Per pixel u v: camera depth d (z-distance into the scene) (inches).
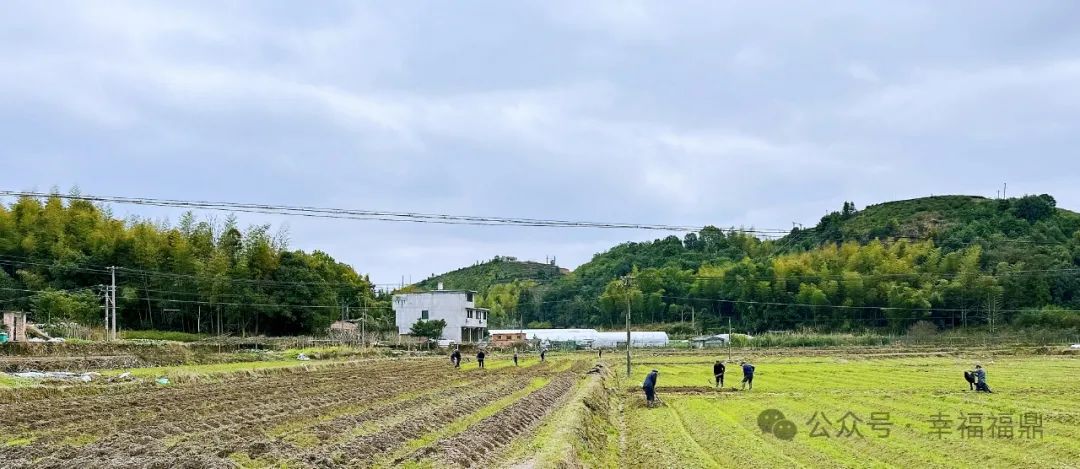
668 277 7062.0
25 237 3715.6
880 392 1868.8
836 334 5649.6
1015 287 5408.5
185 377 2000.5
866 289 5802.2
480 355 3083.2
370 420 1272.1
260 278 4431.6
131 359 2527.1
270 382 2071.9
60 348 2495.1
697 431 1280.8
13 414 1239.5
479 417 1373.0
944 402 1600.6
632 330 6752.0
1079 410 1405.0
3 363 1989.4
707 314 6732.3
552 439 1046.4
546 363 3695.9
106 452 909.2
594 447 1144.8
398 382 2143.2
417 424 1182.9
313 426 1167.6
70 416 1238.3
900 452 1014.4
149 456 887.1
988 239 6245.1
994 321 5506.9
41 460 852.6
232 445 970.1
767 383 2314.2
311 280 4571.9
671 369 3275.1
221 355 2992.1
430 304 5772.6
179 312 4018.2
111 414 1270.9
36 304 3361.2
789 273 6190.9
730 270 6569.9
